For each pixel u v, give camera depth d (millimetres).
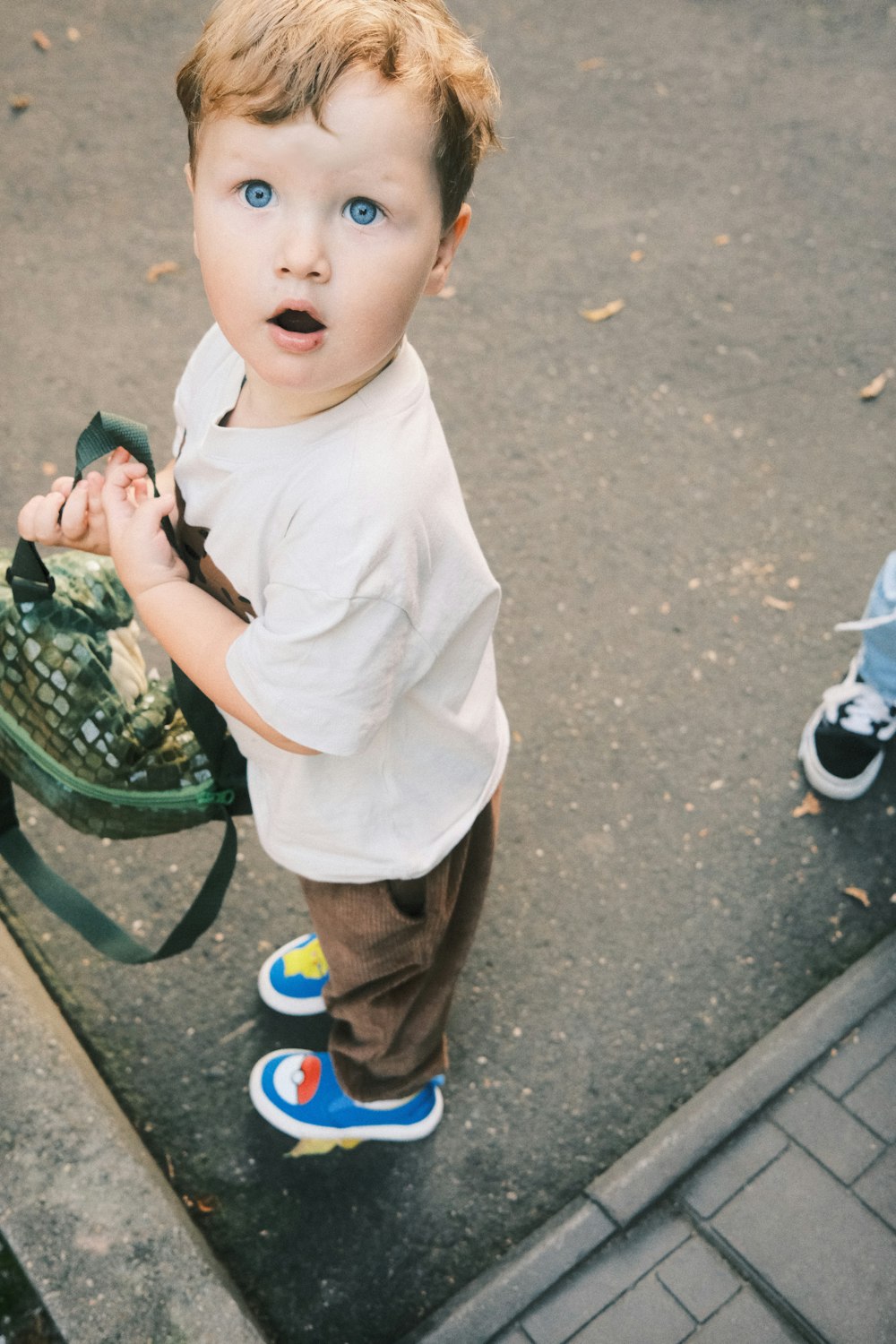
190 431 1317
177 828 1541
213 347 1310
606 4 4250
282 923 2291
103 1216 1683
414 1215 2018
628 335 3311
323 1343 1897
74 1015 2164
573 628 2732
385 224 997
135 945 1644
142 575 1252
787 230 3594
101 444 1253
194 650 1228
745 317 3369
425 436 1158
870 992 2217
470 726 1384
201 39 1020
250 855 2361
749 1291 1916
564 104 3898
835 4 4289
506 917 2334
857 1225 1977
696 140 3828
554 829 2445
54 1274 1639
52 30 3984
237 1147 2066
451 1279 1964
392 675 1145
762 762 2551
